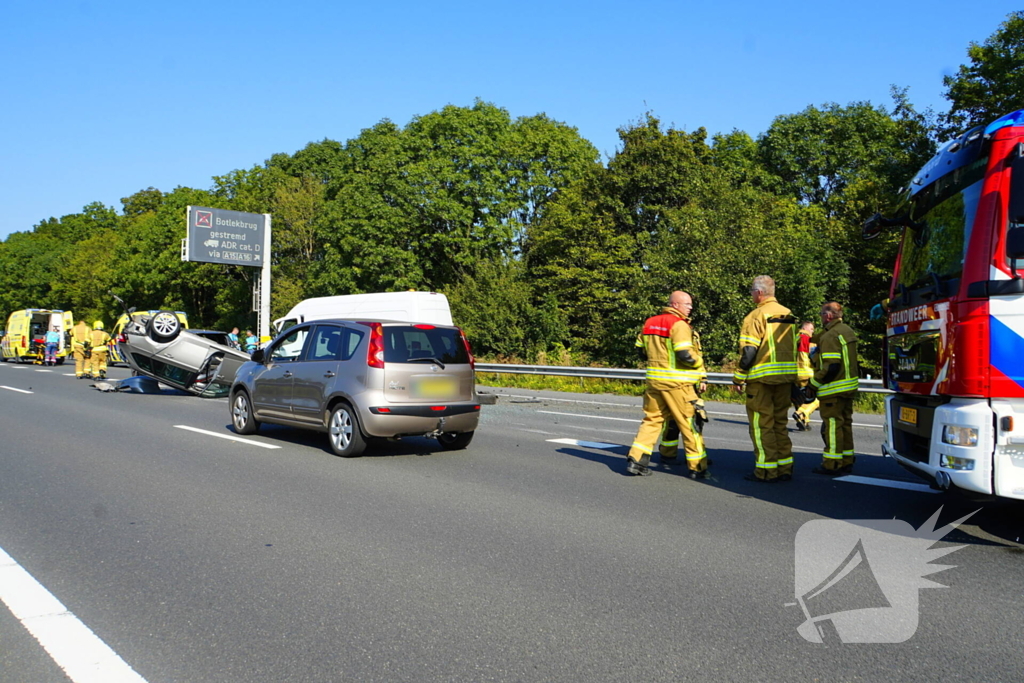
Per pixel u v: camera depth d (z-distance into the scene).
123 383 18.27
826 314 8.06
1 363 37.41
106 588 4.43
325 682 3.25
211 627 3.86
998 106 25.19
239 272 50.91
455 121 39.84
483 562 4.89
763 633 3.75
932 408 5.41
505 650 3.57
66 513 6.17
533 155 40.44
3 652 3.57
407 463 8.52
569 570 4.73
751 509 6.30
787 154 39.91
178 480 7.49
